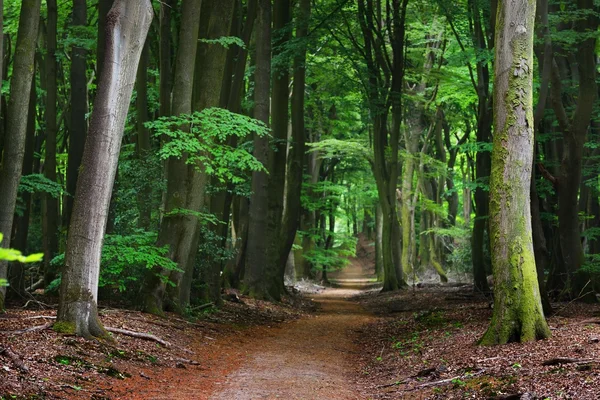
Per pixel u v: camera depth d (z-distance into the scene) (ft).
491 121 85.61
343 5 102.78
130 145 91.40
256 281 88.28
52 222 70.49
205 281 69.56
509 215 40.86
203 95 57.31
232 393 31.22
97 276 38.42
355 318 82.02
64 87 102.53
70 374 29.91
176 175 55.83
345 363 45.68
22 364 28.55
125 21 37.81
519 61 41.24
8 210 42.47
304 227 158.51
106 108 37.55
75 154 68.49
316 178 153.07
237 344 51.06
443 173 147.02
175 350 42.55
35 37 43.62
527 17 41.34
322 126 144.77
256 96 82.12
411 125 143.74
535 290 40.19
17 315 42.37
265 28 82.07
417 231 194.90
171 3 76.02
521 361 33.14
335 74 119.24
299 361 44.39
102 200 38.04
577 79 76.28
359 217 241.55
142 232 58.34
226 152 50.52
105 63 37.50
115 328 41.86
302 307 92.58
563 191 69.21
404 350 48.47
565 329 42.98
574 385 26.17
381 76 125.70
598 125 85.56
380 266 176.65
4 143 43.01
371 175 174.81
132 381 31.83
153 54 89.86
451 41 117.91
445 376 33.99
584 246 90.89
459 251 146.61
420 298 99.50
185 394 30.27
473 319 58.13
